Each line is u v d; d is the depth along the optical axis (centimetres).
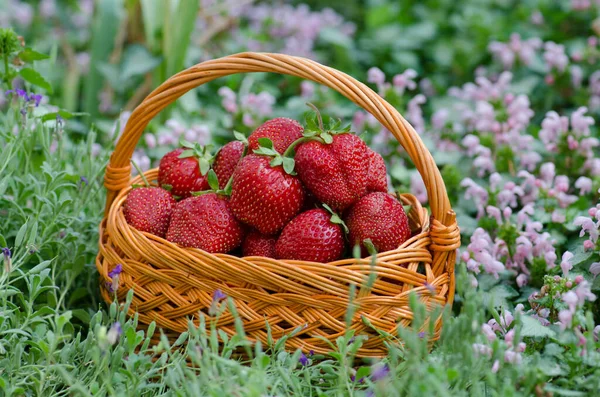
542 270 102
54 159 105
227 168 98
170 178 98
